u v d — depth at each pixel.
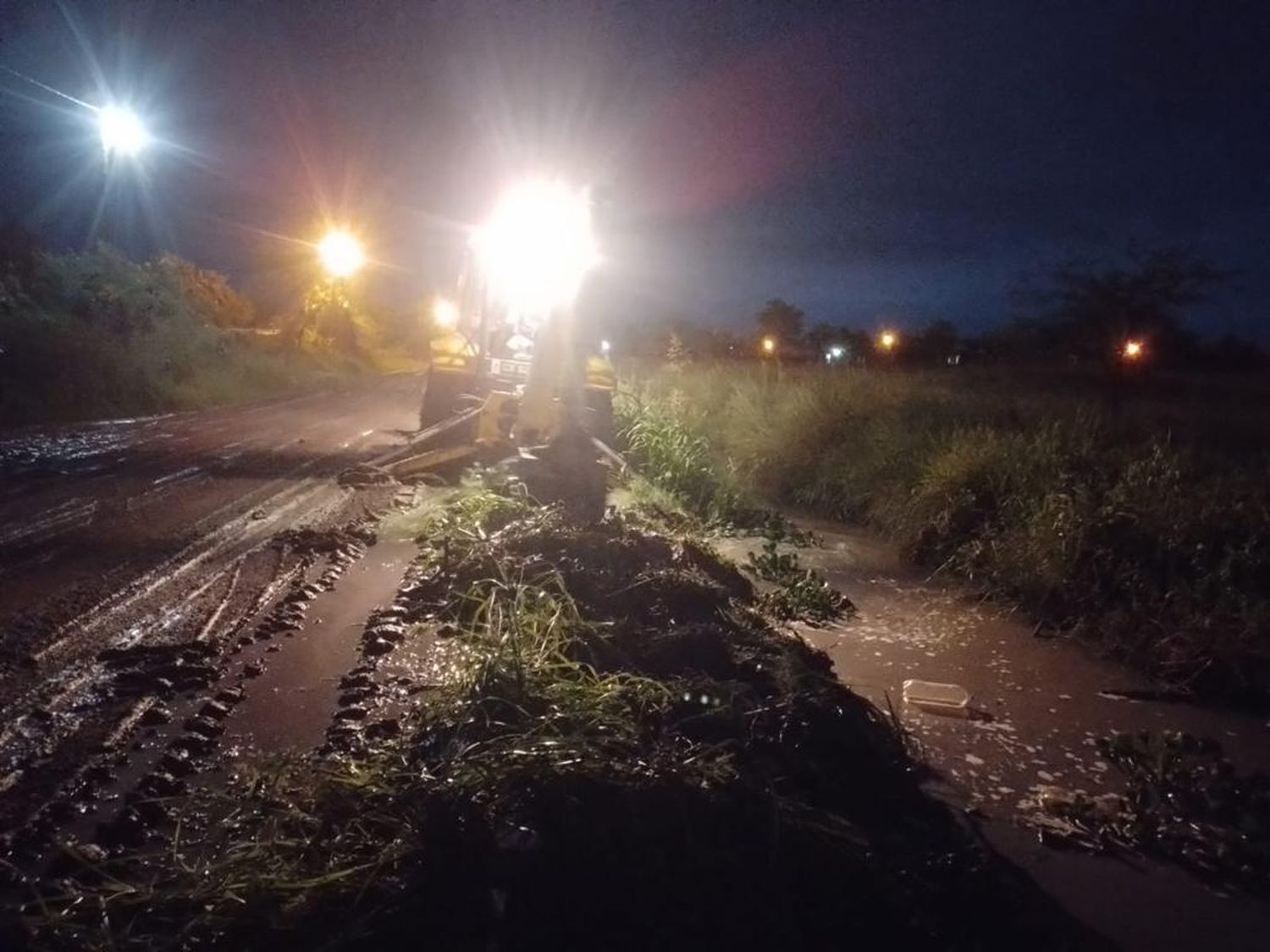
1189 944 4.86
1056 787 6.40
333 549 9.73
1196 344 34.03
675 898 4.40
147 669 6.41
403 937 4.00
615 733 5.36
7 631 6.83
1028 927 4.83
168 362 24.34
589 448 12.80
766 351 37.19
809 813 5.12
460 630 7.43
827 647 8.99
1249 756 7.21
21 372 19.12
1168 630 9.04
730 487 15.12
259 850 4.35
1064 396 21.89
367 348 49.12
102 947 3.78
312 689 6.35
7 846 4.39
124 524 10.17
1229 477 12.36
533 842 4.28
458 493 11.71
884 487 15.01
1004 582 10.88
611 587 7.85
